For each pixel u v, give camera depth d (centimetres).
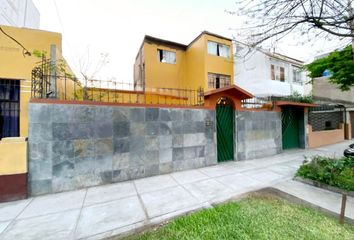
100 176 473
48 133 424
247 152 735
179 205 359
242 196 398
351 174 413
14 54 617
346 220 296
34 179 411
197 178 513
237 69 1426
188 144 606
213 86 1269
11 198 386
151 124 546
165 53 1345
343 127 1245
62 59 609
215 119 667
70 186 441
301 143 975
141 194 412
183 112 601
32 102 413
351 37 416
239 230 273
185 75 1391
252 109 757
